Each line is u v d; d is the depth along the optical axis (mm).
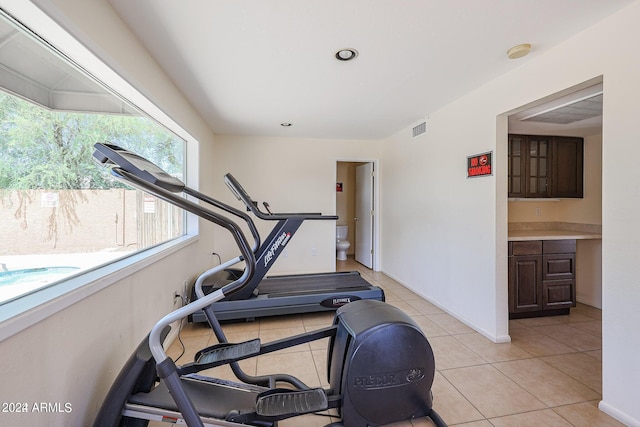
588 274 3301
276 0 1415
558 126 2959
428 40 1778
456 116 2812
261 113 3242
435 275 3213
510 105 2182
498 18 1564
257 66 2109
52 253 1302
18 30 1120
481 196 2494
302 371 1989
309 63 2068
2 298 1045
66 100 1416
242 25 1620
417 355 1415
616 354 1528
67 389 1162
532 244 2873
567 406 1635
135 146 2154
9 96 1106
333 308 2914
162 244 2479
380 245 4824
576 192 3332
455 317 2869
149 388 1364
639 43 1427
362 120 3527
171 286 2400
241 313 2717
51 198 1306
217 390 1511
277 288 3133
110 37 1438
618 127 1513
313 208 4547
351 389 1352
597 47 1606
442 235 3074
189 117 2873
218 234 4250
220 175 4273
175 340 2424
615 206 1527
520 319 2914
